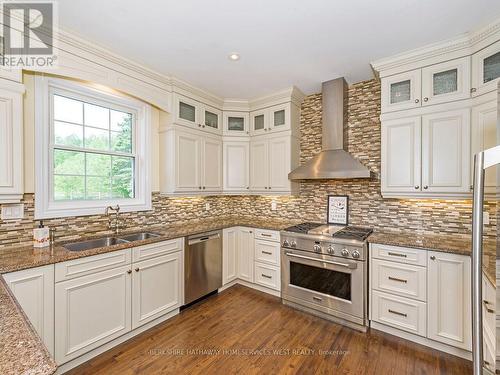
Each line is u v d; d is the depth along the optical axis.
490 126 1.91
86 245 2.34
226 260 3.30
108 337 2.07
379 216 2.87
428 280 2.08
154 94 2.76
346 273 2.46
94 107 2.61
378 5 1.70
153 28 1.96
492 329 1.30
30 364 0.65
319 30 1.98
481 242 0.90
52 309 1.75
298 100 3.42
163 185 3.07
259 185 3.57
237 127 3.74
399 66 2.39
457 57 2.11
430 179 2.24
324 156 2.94
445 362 1.94
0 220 1.93
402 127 2.39
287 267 2.88
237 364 1.94
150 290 2.41
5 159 1.76
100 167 2.67
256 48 2.26
